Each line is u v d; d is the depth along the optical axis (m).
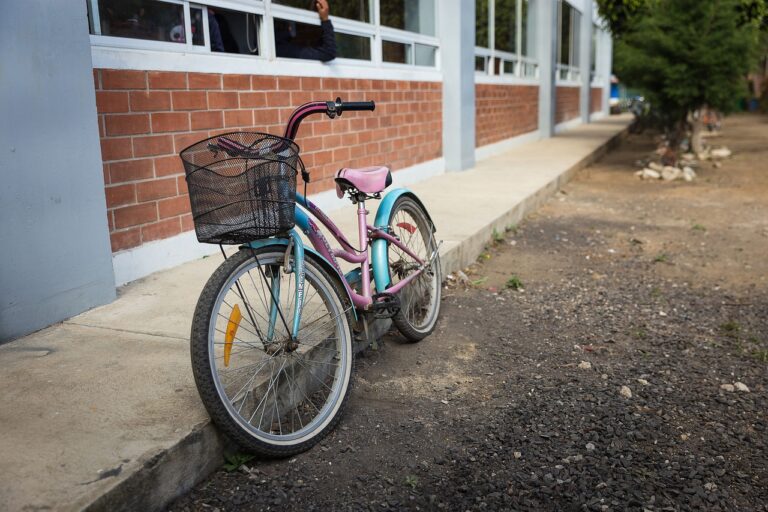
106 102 4.11
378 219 3.65
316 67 6.39
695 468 2.71
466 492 2.54
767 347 4.06
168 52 4.57
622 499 2.50
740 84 11.88
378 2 7.71
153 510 2.27
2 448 2.29
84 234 3.64
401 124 8.41
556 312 4.66
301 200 2.93
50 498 2.02
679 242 6.88
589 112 23.73
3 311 3.23
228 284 2.53
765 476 2.67
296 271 2.73
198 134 4.87
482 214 6.75
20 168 3.26
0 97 3.15
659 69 11.90
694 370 3.70
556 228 7.47
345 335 2.98
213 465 2.55
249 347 2.90
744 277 5.59
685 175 11.26
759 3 11.41
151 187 4.46
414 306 4.09
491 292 5.08
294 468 2.67
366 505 2.45
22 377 2.85
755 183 10.77
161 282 4.26
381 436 2.94
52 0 3.37
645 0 12.49
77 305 3.63
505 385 3.47
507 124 13.56
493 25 12.13
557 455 2.80
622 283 5.41
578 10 20.97
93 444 2.33
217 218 2.36
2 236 3.20
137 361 3.02
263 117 5.62
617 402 3.28
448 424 3.05
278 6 5.78
